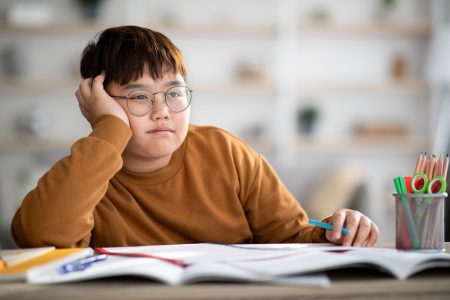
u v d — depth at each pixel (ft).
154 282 2.14
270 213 3.90
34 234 3.09
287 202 3.95
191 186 3.83
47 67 15.05
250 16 15.42
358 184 10.55
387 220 14.73
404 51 15.61
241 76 15.28
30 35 14.99
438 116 15.12
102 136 3.29
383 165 15.96
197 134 4.09
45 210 3.10
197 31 15.07
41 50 15.05
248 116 15.61
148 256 2.58
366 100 15.76
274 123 15.58
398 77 15.34
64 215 3.10
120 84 3.55
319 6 15.48
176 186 3.82
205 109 15.55
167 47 3.74
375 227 3.18
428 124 15.62
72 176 3.14
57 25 14.61
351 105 15.76
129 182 3.78
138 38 3.66
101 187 3.21
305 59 15.57
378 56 15.58
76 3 15.01
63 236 3.10
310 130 15.42
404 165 15.94
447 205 5.05
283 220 3.86
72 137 15.21
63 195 3.11
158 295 1.97
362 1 15.49
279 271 2.12
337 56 15.58
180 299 1.96
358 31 15.24
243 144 4.18
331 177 10.51
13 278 2.20
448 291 2.05
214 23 14.93
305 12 15.49
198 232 3.77
